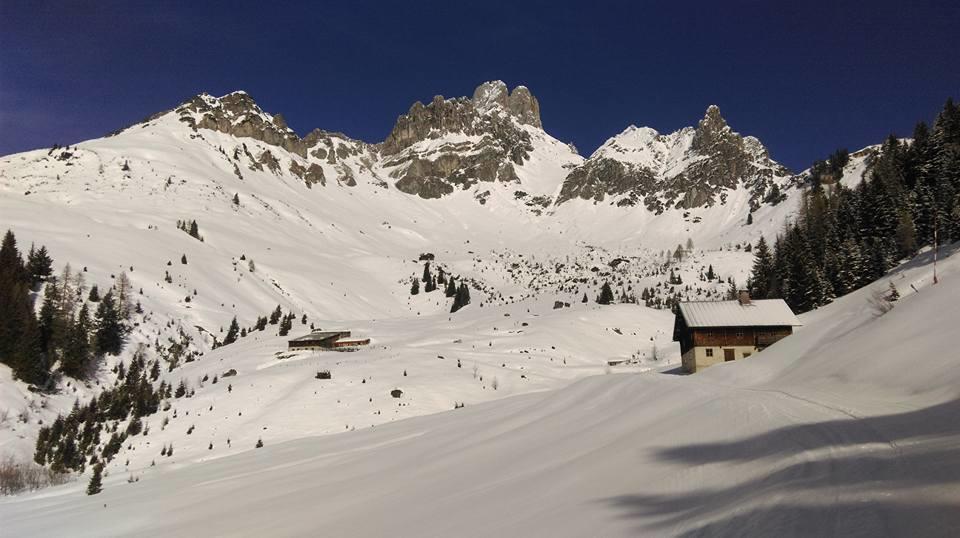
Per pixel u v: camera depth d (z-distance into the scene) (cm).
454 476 2952
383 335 12519
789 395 2809
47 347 8794
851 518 1059
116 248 14538
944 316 3166
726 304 6906
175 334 11231
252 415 6812
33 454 6284
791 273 10719
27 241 13025
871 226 10025
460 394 7731
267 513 2844
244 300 14662
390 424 6147
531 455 3034
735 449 2019
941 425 1652
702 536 1245
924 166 10288
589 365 10212
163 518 3222
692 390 3669
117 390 7869
